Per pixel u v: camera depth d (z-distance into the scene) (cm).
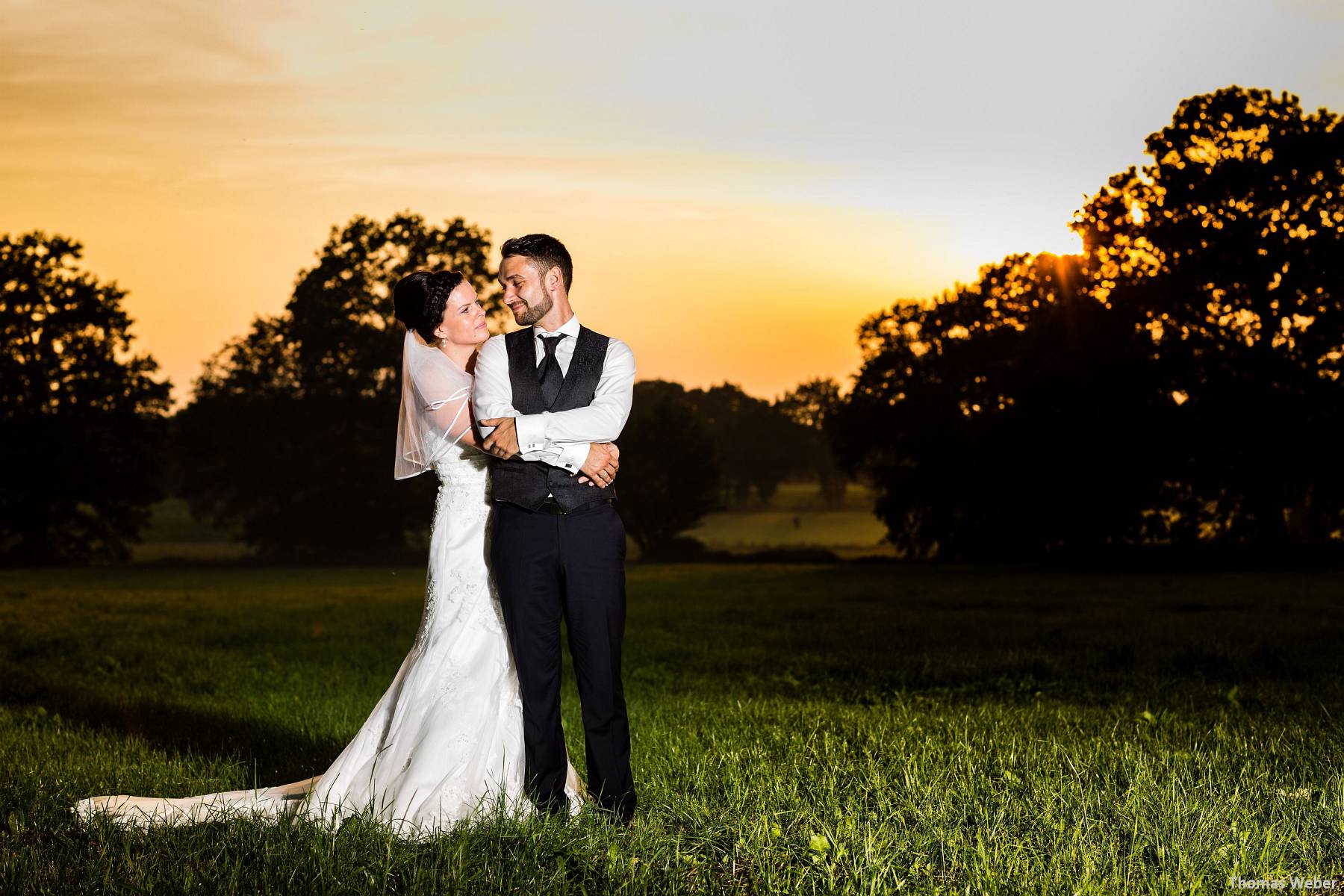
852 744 609
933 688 903
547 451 432
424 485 6319
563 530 437
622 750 452
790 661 1134
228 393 6288
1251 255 4069
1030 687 894
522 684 446
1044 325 4597
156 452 6253
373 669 1101
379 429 6238
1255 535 4200
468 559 462
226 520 6600
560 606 447
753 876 382
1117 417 4238
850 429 5600
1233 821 423
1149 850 399
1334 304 4031
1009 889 360
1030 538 4831
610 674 446
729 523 12169
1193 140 4238
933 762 548
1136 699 821
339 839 398
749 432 14550
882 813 448
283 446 6262
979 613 1783
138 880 366
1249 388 4038
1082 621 1588
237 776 559
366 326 6241
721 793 497
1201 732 638
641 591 2561
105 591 2838
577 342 454
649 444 7688
